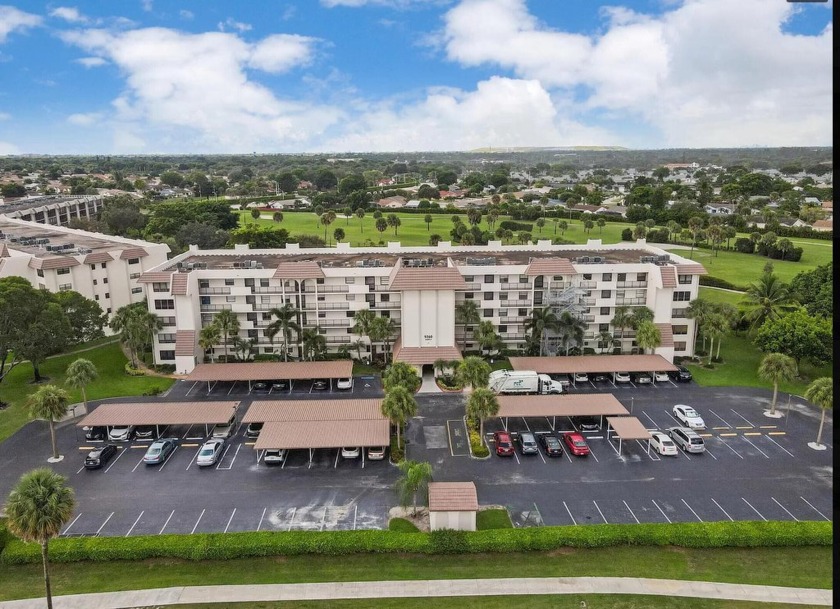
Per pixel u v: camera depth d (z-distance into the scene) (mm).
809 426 73438
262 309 95562
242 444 70188
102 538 50781
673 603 44438
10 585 46938
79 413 78250
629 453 67250
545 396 74750
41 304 86688
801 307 97500
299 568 48625
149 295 92688
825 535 50344
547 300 93688
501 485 60812
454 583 46812
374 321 89375
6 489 61031
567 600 44844
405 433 72188
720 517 55156
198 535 51062
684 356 96500
